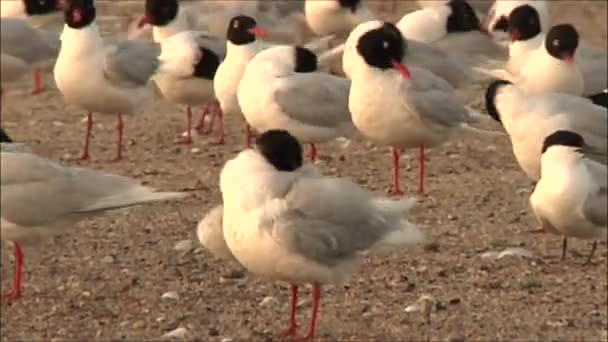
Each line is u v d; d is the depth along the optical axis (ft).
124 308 47.39
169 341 44.60
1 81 76.69
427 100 56.80
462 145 67.67
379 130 57.31
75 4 63.26
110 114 68.49
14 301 47.96
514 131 55.01
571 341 44.11
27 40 76.43
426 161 65.05
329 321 45.83
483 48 69.41
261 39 66.44
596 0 94.84
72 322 46.29
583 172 48.62
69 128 72.74
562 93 59.82
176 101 68.54
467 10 70.64
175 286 49.26
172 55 66.49
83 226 55.52
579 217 48.65
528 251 52.08
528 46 65.87
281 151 42.22
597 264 50.90
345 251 42.73
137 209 57.62
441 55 64.69
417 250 52.24
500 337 44.39
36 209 45.98
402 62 57.67
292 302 44.80
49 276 50.37
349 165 64.34
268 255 42.11
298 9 80.33
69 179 46.55
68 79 63.82
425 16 70.44
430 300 47.06
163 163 65.51
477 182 61.46
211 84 67.10
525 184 61.05
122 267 51.19
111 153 67.56
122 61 64.13
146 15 73.61
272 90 58.54
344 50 62.23
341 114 59.41
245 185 41.93
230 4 76.38
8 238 46.70
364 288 48.62
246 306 47.39
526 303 47.16
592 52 66.18
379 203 43.93
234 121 72.95
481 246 52.85
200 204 58.75
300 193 41.98
